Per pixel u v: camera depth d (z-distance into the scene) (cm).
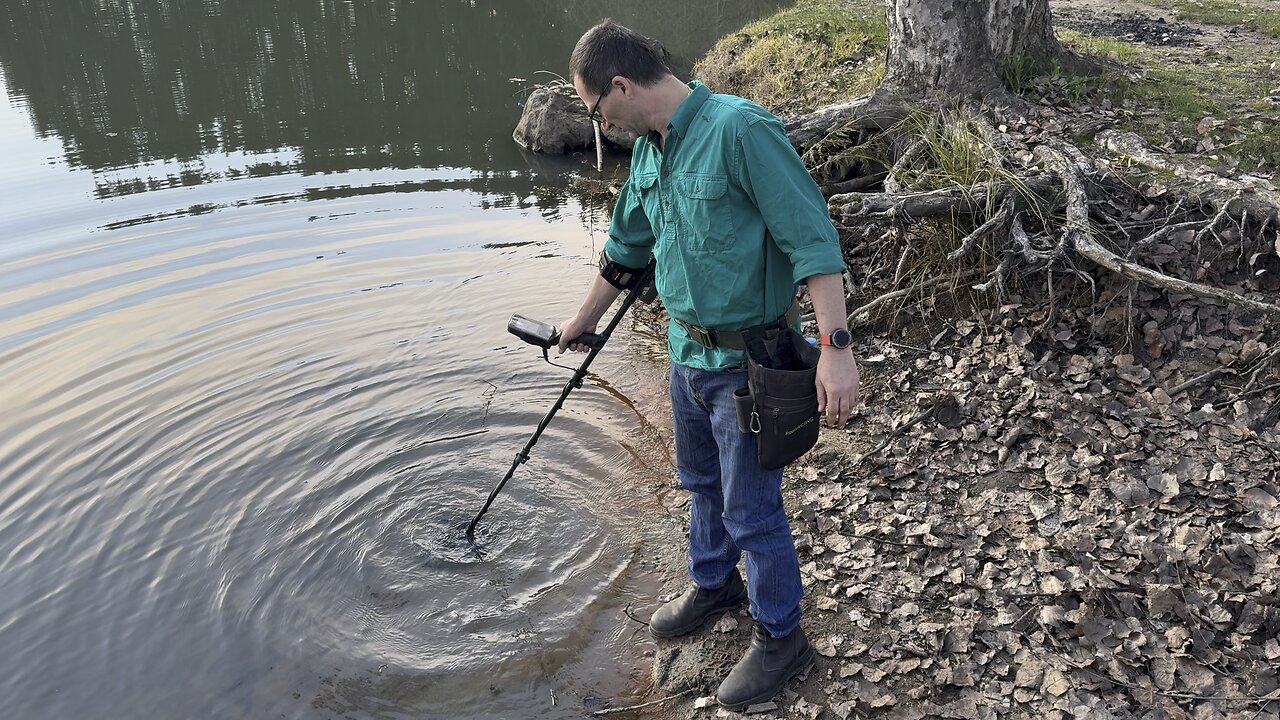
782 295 242
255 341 530
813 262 221
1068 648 282
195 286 604
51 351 518
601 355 526
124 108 1038
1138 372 399
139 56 1248
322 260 646
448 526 380
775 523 268
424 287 602
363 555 364
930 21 570
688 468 291
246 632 329
